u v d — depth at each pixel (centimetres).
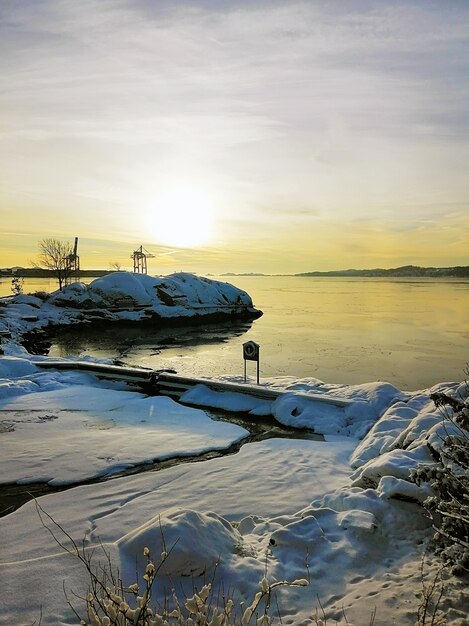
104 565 423
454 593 381
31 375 1454
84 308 4419
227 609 271
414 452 631
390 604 375
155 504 607
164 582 409
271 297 8531
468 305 6103
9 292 7656
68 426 972
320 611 379
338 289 12462
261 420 1091
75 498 630
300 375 2041
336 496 586
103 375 1466
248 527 534
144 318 4347
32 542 504
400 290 11294
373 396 1101
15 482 695
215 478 705
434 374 2059
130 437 905
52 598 384
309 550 469
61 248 6462
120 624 257
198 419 1064
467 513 411
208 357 2536
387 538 492
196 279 5044
